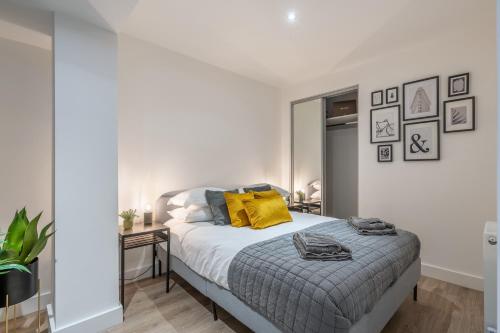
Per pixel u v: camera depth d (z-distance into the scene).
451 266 2.62
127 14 1.68
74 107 1.70
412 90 2.88
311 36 2.64
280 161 4.30
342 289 1.27
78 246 1.71
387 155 3.06
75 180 1.70
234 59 3.21
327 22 2.40
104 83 1.83
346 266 1.48
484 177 2.45
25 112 2.03
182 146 3.04
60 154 1.65
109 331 1.79
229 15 2.30
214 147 3.38
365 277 1.42
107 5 1.59
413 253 2.04
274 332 1.43
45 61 2.12
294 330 1.28
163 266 2.80
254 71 3.60
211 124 3.34
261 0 2.09
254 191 2.99
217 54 3.07
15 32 1.88
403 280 1.88
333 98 3.82
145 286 2.49
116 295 1.88
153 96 2.81
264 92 4.06
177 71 3.01
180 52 3.02
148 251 2.72
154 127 2.81
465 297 2.30
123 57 2.60
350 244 1.86
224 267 1.77
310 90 3.91
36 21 1.75
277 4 2.14
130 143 2.63
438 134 2.70
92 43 1.78
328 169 4.00
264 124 4.05
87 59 1.76
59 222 1.64
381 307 1.55
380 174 3.13
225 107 3.51
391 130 3.03
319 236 1.80
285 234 2.14
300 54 3.06
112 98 1.87
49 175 2.13
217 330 1.83
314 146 3.90
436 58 2.72
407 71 2.93
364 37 2.68
